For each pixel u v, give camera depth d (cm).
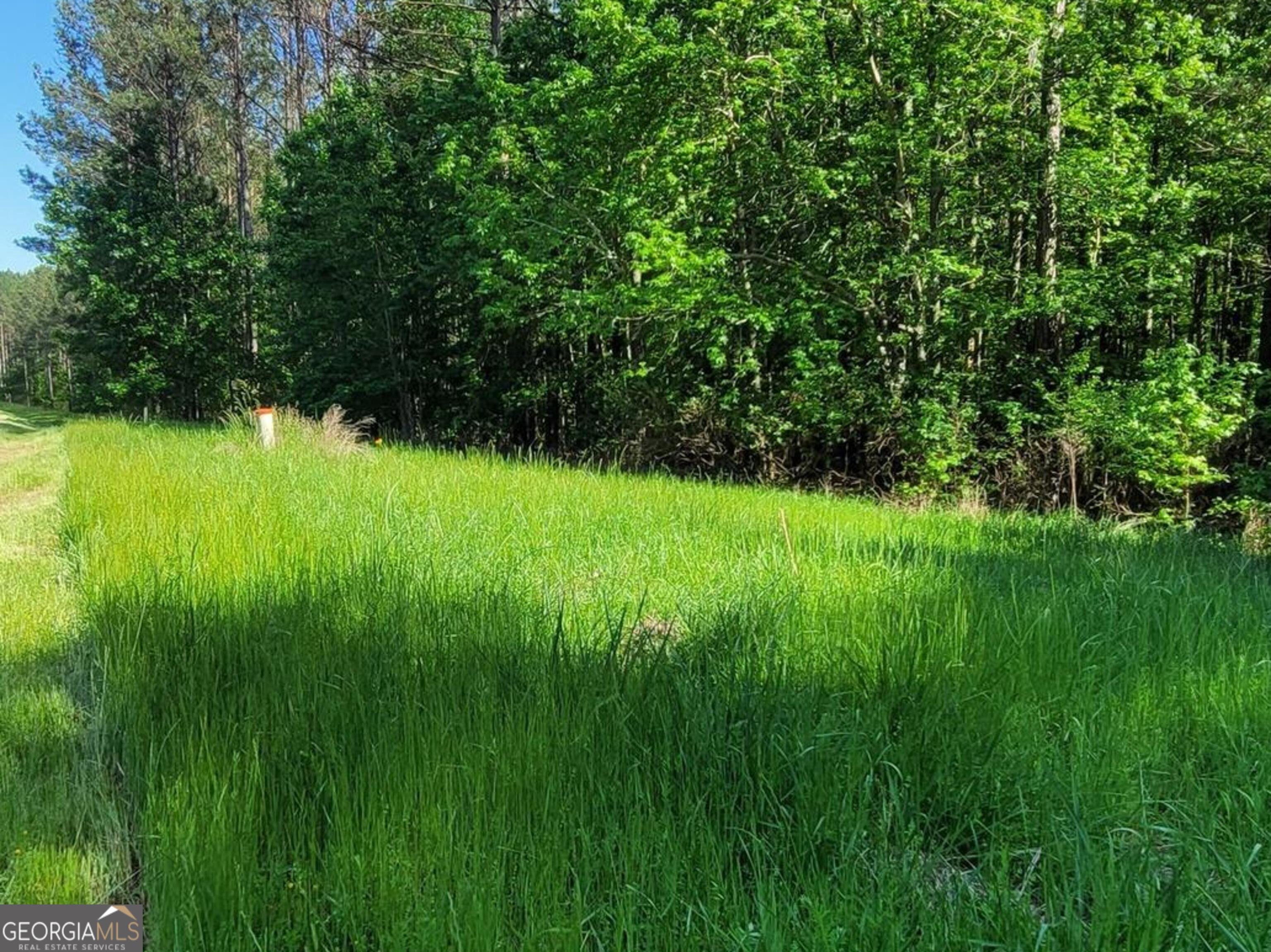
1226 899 208
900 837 232
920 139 1209
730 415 1513
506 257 1476
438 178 1930
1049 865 222
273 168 3662
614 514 700
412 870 208
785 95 1372
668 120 1388
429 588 439
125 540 535
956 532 743
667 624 422
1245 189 1259
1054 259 1266
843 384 1385
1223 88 1196
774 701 303
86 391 3042
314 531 569
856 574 514
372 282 2161
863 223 1387
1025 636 379
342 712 284
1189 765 269
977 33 1176
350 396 2236
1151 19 1155
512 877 212
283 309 2697
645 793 241
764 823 240
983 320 1259
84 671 357
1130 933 187
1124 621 418
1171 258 1207
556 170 1498
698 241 1418
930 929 191
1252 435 1262
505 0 2097
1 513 762
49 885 214
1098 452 1200
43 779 267
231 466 886
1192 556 702
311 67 3194
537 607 420
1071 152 1212
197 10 3133
